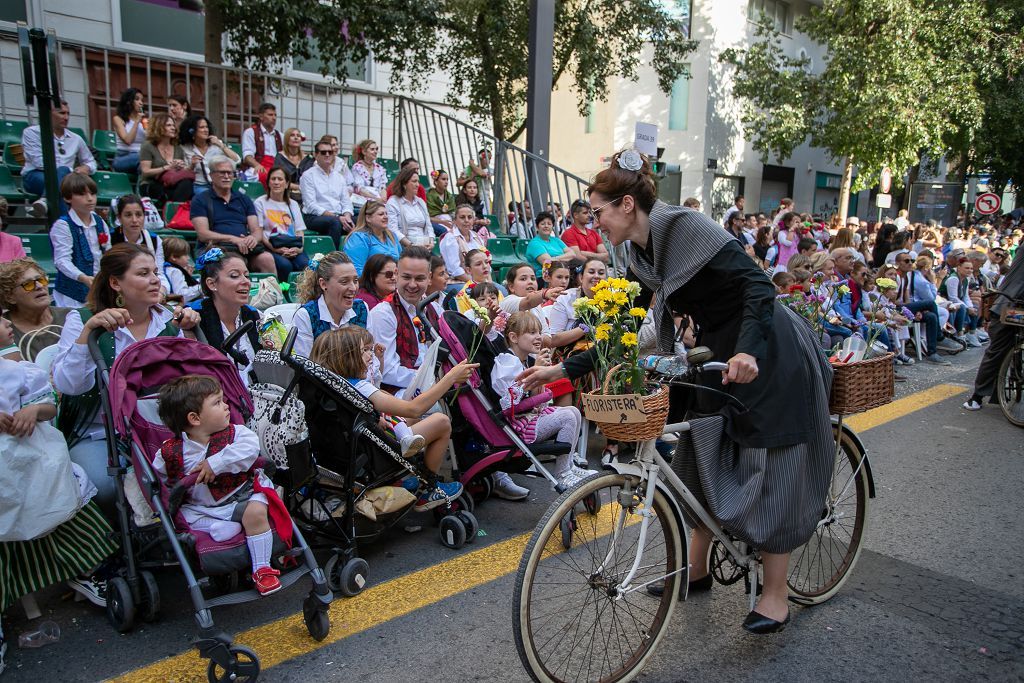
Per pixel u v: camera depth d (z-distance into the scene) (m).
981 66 18.12
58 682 2.63
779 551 2.68
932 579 3.47
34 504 2.82
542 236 9.08
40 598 3.26
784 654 2.84
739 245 2.60
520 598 2.40
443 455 3.91
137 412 3.01
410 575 3.49
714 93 20.38
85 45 8.49
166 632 2.99
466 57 11.98
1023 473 4.95
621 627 2.84
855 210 27.84
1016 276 6.12
